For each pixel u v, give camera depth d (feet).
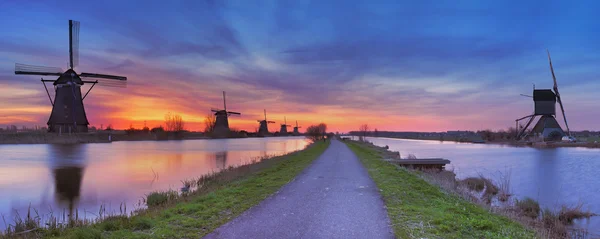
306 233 20.76
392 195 33.60
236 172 60.39
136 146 195.11
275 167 62.08
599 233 34.37
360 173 52.19
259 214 25.63
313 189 37.11
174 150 161.48
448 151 181.47
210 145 214.69
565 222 38.32
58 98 188.65
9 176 71.36
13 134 203.62
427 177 53.52
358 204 29.27
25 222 29.68
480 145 274.57
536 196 55.16
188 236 20.15
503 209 37.04
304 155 95.61
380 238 19.81
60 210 41.16
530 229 25.61
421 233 20.81
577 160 123.24
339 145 164.45
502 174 83.56
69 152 141.18
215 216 25.02
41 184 60.70
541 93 269.44
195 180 60.18
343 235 20.36
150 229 21.66
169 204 34.76
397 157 98.02
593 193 57.62
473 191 56.24
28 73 175.22
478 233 21.38
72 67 187.73
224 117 361.10
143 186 57.93
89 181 63.67
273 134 495.82
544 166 102.12
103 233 20.92
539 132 270.87
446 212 26.81
